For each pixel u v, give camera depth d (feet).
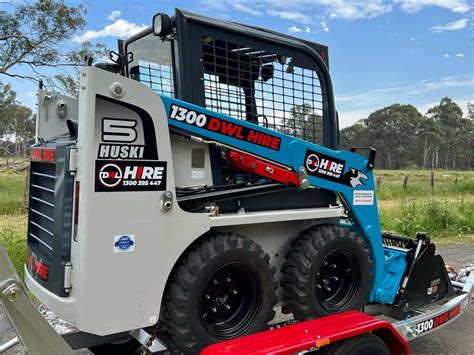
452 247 30.48
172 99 9.45
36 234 10.81
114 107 8.56
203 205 10.19
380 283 13.08
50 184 9.77
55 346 8.00
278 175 10.82
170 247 9.20
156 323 9.86
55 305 8.87
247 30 10.93
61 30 42.06
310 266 11.08
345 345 9.82
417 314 13.44
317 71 12.32
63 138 10.89
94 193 8.31
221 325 10.31
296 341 9.08
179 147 10.04
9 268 7.58
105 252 8.45
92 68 8.21
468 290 14.96
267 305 10.46
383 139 252.01
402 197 54.44
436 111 282.36
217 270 9.71
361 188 12.53
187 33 10.01
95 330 8.42
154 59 11.32
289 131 11.87
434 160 254.27
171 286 9.41
